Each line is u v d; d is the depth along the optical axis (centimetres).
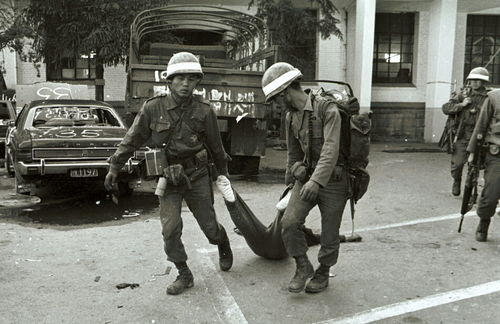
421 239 570
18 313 387
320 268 420
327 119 380
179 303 403
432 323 365
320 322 368
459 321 367
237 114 906
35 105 905
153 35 1357
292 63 1571
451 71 1733
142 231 612
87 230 620
